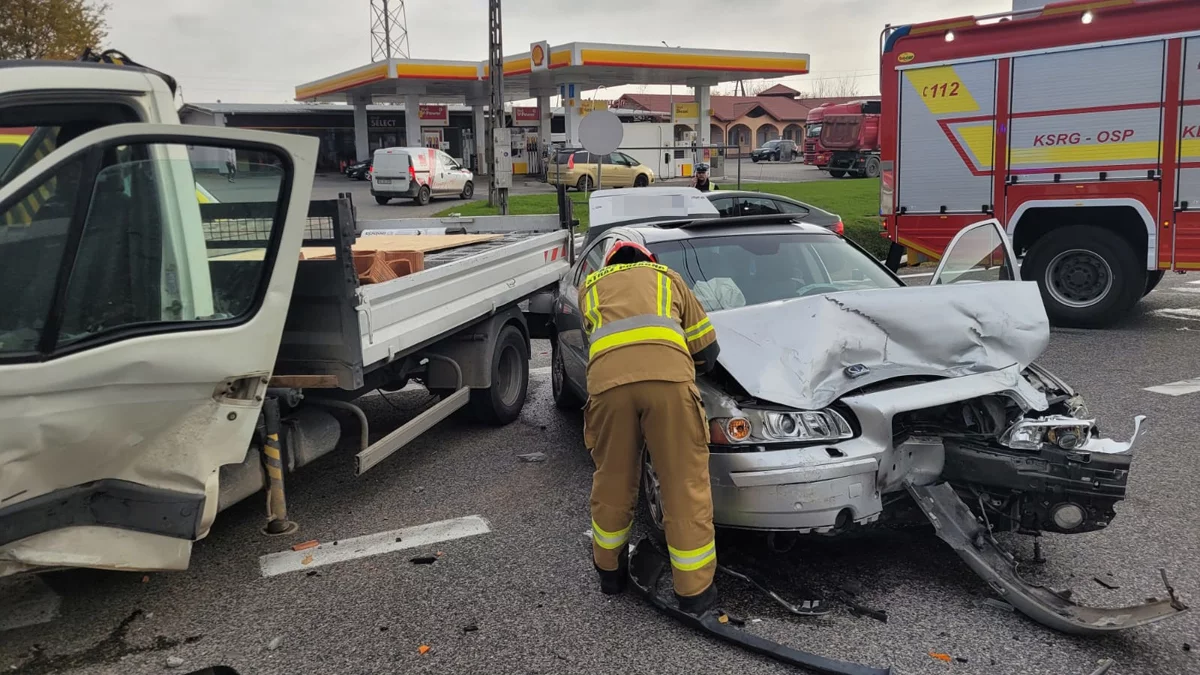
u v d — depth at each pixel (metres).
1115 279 9.34
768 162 51.28
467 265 5.76
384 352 4.63
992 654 3.33
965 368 4.05
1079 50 9.02
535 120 43.94
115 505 3.37
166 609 3.86
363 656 3.45
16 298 2.94
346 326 4.29
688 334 3.72
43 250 2.97
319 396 4.78
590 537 4.54
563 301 6.64
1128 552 4.19
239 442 3.68
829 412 3.75
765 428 3.70
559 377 7.02
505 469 5.64
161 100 3.53
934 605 3.72
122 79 3.39
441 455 5.96
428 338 5.21
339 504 5.10
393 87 38.56
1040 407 3.92
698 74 35.59
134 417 3.28
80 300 3.09
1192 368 7.76
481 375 6.19
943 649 3.38
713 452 3.73
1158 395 6.93
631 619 3.68
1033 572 4.00
